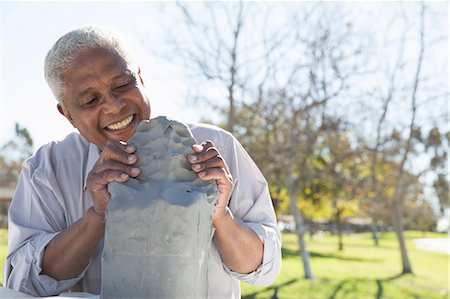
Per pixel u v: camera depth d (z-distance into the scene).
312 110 11.84
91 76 1.15
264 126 12.03
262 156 12.11
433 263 16.86
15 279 1.29
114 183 0.96
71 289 1.35
